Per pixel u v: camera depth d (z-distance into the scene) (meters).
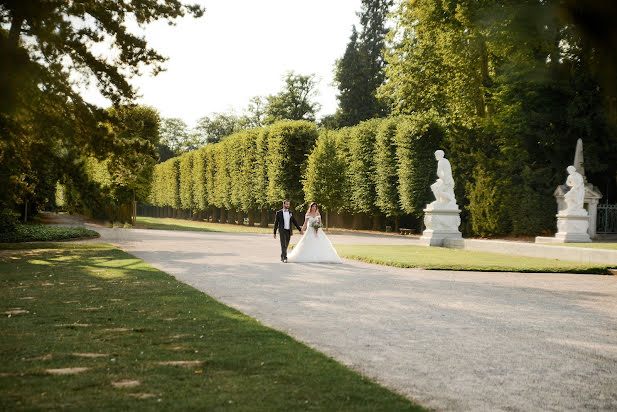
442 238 22.95
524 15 1.65
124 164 16.44
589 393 4.14
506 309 8.04
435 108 33.59
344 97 64.38
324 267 13.90
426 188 36.94
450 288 10.25
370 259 15.57
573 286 10.91
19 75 3.96
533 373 4.67
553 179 30.83
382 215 45.38
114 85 15.03
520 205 31.45
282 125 45.88
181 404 3.53
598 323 7.09
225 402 3.59
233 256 17.08
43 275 11.17
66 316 6.73
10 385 3.89
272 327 6.43
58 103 13.09
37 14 6.55
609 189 32.19
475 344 5.75
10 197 16.36
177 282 10.21
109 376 4.16
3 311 7.03
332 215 53.25
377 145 41.19
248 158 52.00
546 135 30.53
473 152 34.59
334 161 40.88
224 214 62.66
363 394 3.82
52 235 23.45
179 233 33.72
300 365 4.56
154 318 6.64
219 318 6.68
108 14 14.44
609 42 1.42
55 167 15.32
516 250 18.44
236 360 4.69
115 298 8.23
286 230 15.27
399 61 33.22
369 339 5.88
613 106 1.50
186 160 72.38
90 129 14.39
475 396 3.99
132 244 22.61
